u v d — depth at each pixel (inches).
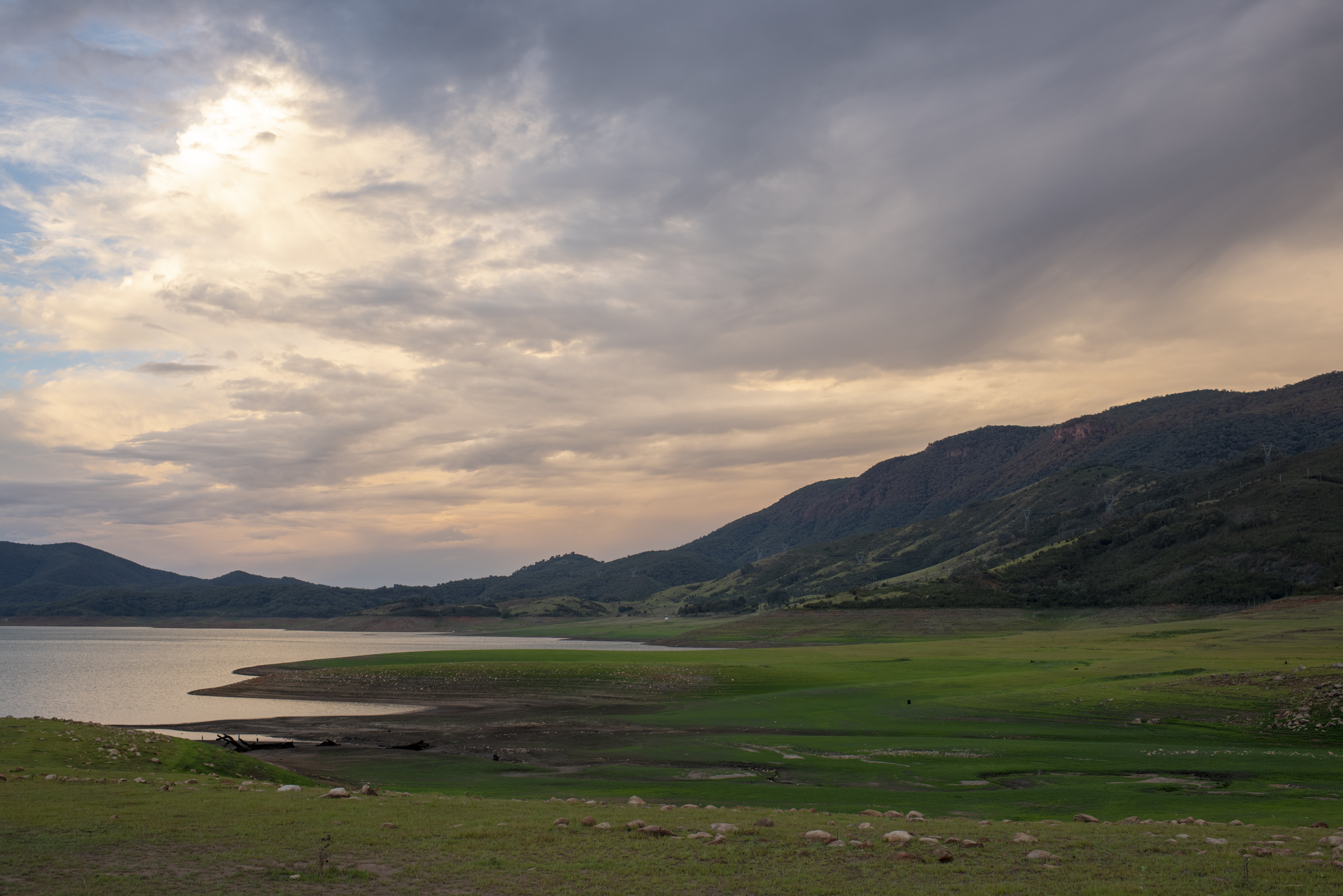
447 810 963.3
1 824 784.9
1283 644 4276.6
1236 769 1605.6
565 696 3545.8
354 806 964.0
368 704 3437.5
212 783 1184.8
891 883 651.5
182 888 597.9
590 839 797.9
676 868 692.1
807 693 3309.5
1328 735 2026.3
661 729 2496.3
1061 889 632.4
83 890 581.0
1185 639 5083.7
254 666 5772.6
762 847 773.9
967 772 1662.2
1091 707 2508.6
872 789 1491.1
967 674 3725.4
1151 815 1168.8
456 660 5157.5
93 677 4840.1
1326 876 658.2
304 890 604.1
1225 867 697.0
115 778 1180.5
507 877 657.6
